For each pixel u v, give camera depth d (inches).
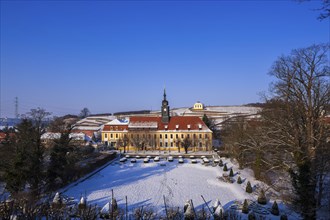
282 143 1349.7
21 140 1770.4
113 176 2517.2
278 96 1373.0
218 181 2306.8
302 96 1284.4
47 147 2146.9
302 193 1205.1
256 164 2234.3
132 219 1330.0
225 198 1859.0
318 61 1246.9
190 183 2266.2
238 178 2196.1
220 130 5285.4
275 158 1560.0
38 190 1648.6
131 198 1846.7
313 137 1216.8
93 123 7190.0
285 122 1352.1
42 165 1860.2
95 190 2028.8
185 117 4488.2
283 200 1658.5
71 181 2226.9
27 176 1675.7
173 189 2086.6
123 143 4175.7
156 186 2169.0
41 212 884.0
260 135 1684.3
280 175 2007.9
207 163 3024.1
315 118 1263.5
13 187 1619.1
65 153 2025.1
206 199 1840.6
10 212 847.7
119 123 4581.7
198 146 4254.4
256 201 1734.7
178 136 4293.8
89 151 3481.8
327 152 1268.5
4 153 1737.2
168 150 4288.9
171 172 2694.4
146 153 3927.2
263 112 1593.3
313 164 1223.5
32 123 1971.0
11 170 1635.1
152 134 4333.2
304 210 1198.3
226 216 1312.7
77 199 1764.3
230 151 3026.6
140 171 2743.6
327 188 1472.7
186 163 3186.5
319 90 1266.0
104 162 3095.5
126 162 3248.0
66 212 1179.9
